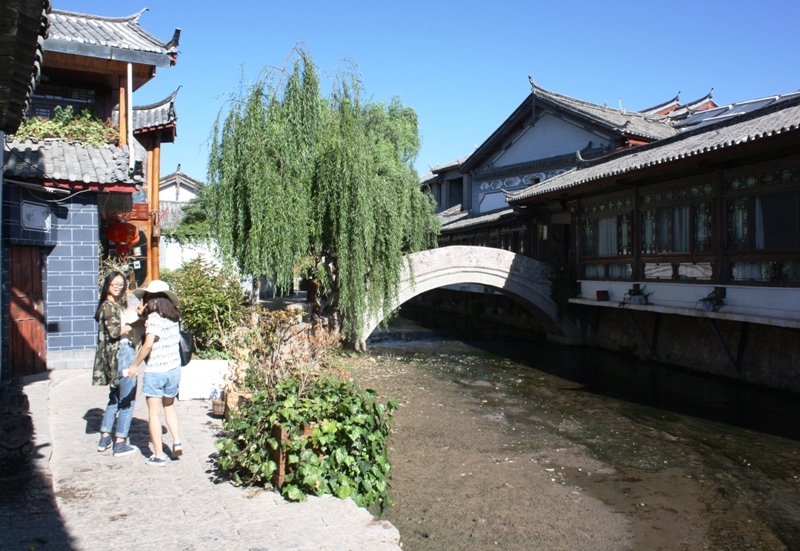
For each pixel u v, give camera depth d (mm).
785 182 10516
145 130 17656
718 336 13016
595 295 16562
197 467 5090
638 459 8531
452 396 12086
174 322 5238
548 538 6047
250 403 5504
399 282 15688
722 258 11891
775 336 12164
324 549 3711
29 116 12820
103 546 3598
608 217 16000
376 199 14234
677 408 11336
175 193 35344
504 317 24469
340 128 13281
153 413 5043
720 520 6637
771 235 10852
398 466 7902
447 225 27547
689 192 12891
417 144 23172
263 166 11984
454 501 6836
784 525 6535
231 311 9055
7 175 8070
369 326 15438
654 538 6172
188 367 7711
